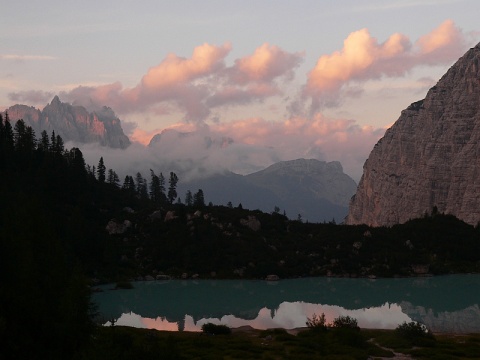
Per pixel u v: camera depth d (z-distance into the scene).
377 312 139.50
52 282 55.03
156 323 121.12
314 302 159.38
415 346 83.69
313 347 80.38
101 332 62.12
